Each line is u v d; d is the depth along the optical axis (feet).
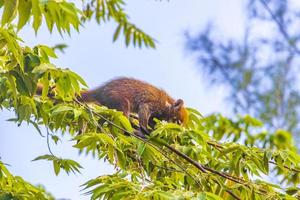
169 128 36.81
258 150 36.88
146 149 33.19
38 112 35.70
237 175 35.78
